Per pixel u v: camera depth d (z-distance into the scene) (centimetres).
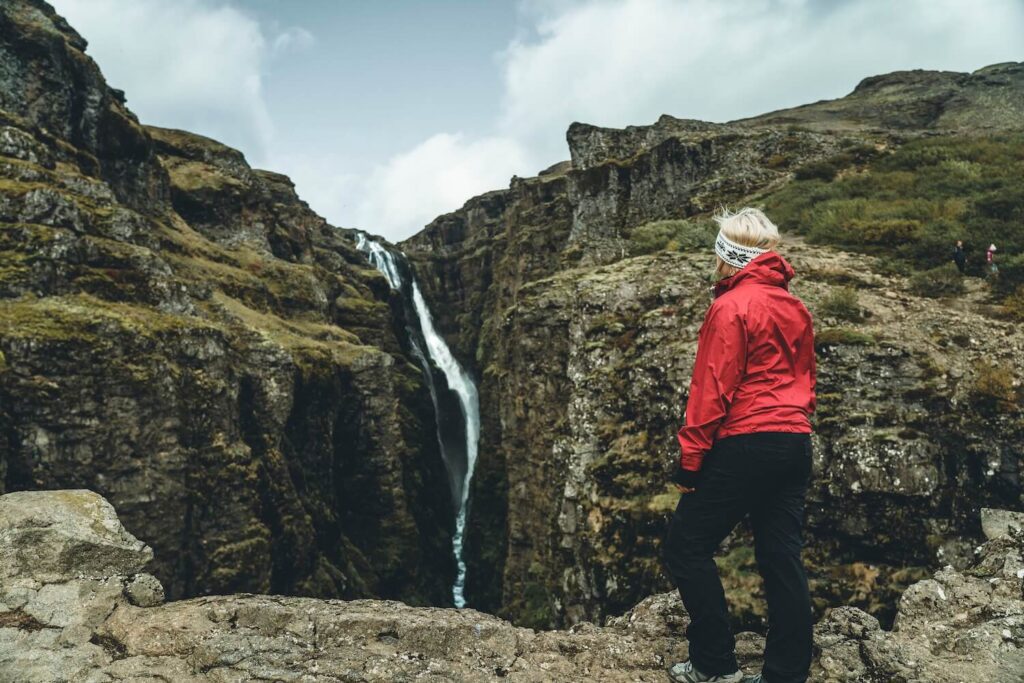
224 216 4628
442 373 7294
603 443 1819
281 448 2912
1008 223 1889
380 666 346
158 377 2105
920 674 328
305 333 3925
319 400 3453
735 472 291
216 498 2275
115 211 2581
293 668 339
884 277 1795
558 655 370
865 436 1276
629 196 3631
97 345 1989
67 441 1872
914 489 1200
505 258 6241
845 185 2664
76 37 3519
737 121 5328
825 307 1609
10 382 1786
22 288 2003
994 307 1541
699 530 307
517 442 2906
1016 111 4169
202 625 364
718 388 288
